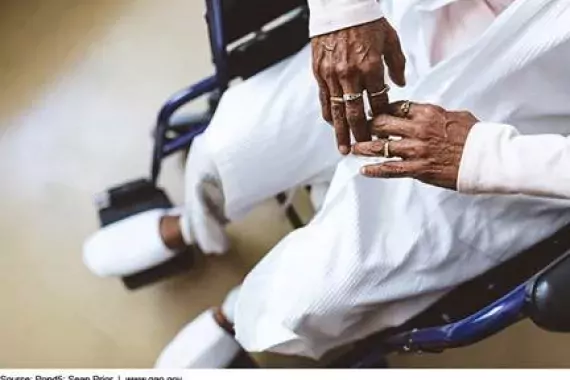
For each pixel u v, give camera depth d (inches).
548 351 54.1
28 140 61.2
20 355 55.2
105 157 60.7
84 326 55.9
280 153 42.6
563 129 37.6
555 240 37.4
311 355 43.8
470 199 36.4
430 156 32.1
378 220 37.4
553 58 34.6
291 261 39.0
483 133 31.8
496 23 34.1
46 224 58.6
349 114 33.2
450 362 54.1
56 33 64.7
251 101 42.3
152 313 56.2
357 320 40.0
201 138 44.8
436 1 37.3
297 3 43.7
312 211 58.2
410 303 39.1
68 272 57.3
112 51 64.2
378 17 32.7
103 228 54.8
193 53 64.2
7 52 64.0
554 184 31.0
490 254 37.5
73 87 63.0
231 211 46.9
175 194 59.6
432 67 37.6
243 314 41.8
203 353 50.8
